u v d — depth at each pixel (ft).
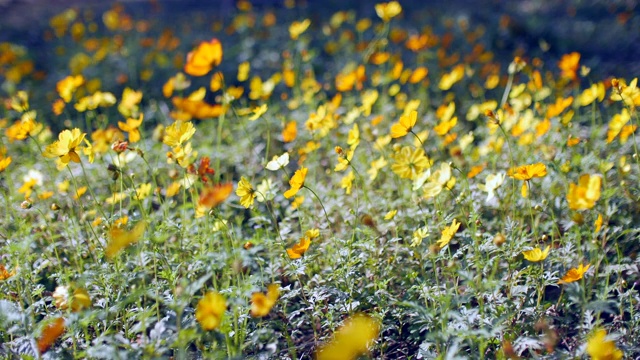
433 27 38.60
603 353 7.83
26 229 11.48
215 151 19.24
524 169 10.44
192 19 45.55
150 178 17.52
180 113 9.21
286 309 11.64
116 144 12.16
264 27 39.88
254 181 17.67
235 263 9.37
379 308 10.82
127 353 8.67
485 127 19.10
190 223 12.59
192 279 11.18
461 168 14.64
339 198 14.47
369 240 11.62
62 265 12.96
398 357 10.88
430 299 11.10
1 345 10.34
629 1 41.34
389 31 36.96
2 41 40.24
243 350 10.23
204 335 9.84
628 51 32.40
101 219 12.37
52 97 26.94
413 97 24.17
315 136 16.38
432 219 12.96
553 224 11.58
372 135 16.22
